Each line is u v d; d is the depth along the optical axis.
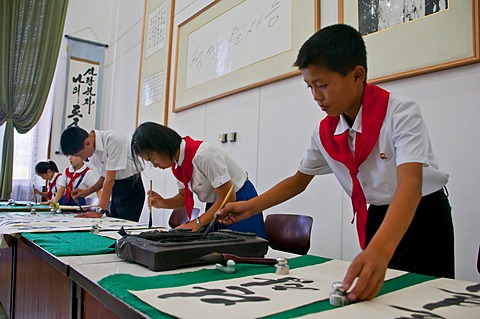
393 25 1.69
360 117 0.85
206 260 0.79
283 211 2.25
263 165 2.38
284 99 2.26
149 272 0.75
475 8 1.43
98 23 5.05
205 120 2.96
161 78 3.68
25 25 4.52
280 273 0.76
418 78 1.61
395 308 0.53
